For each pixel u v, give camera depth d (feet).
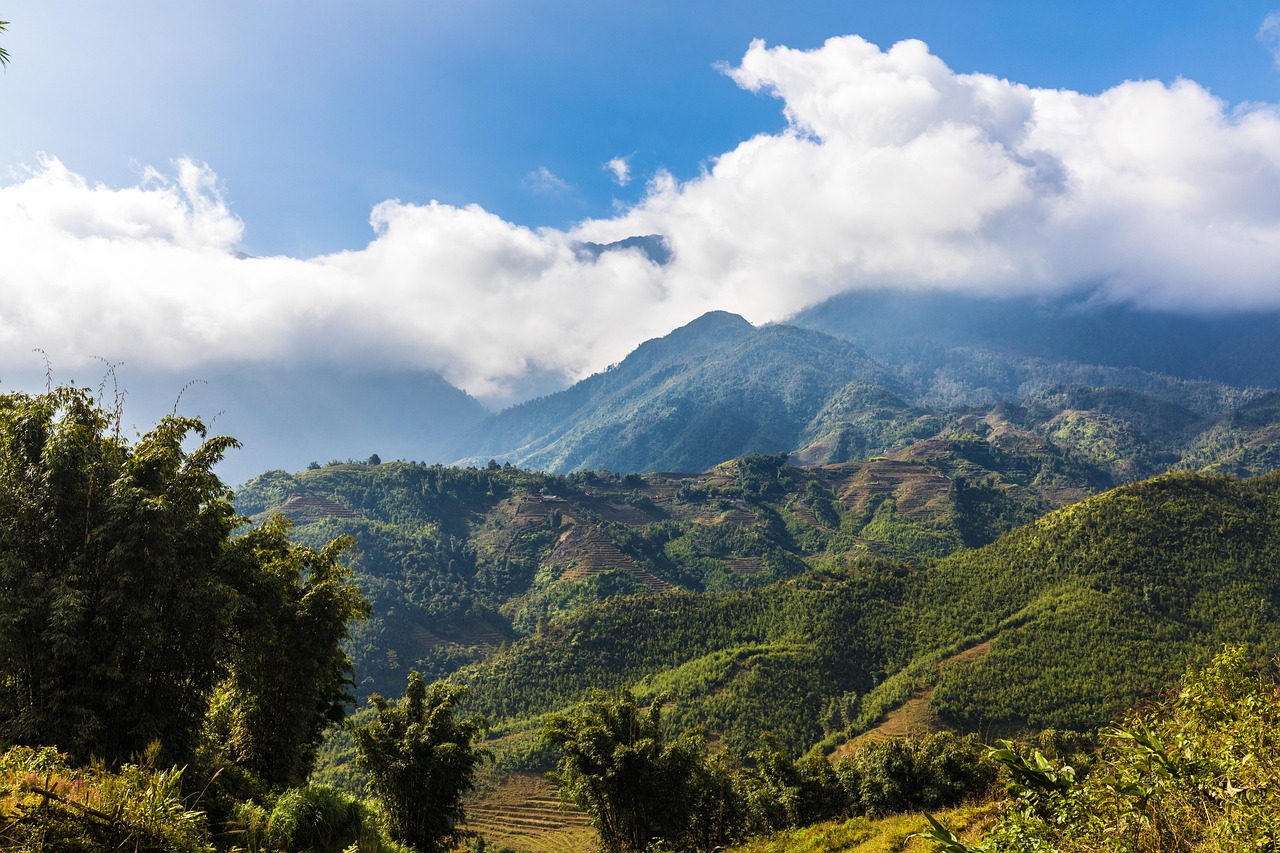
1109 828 19.95
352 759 368.48
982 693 390.63
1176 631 407.64
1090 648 406.82
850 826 91.76
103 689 59.26
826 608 504.43
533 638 531.50
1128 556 463.83
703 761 127.85
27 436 61.57
